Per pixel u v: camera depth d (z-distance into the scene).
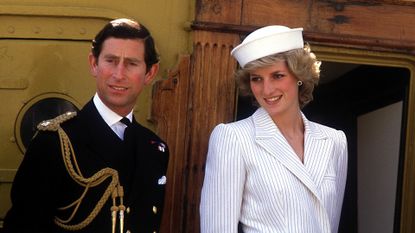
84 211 2.79
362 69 4.80
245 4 3.63
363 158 4.88
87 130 2.84
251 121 3.04
